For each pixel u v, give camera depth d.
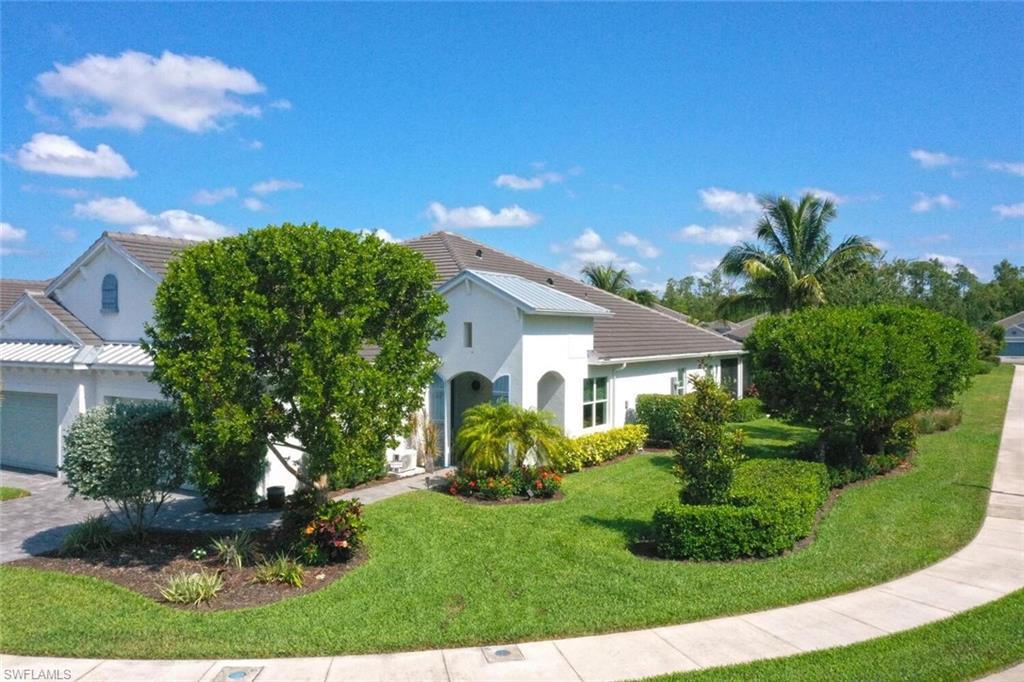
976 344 23.80
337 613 9.59
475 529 13.84
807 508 13.16
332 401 10.86
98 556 12.43
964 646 8.48
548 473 16.94
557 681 7.69
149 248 20.53
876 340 18.11
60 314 21.25
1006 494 16.98
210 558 12.23
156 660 8.29
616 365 23.64
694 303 87.88
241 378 10.98
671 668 7.98
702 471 12.73
